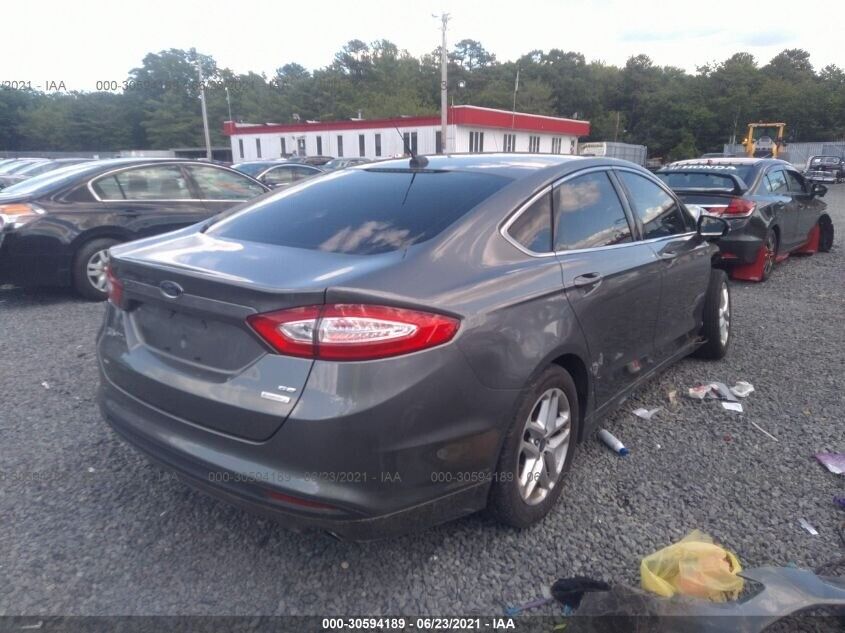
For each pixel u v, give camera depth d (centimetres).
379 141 4303
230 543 294
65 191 704
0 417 416
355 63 9575
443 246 268
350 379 224
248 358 240
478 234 281
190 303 251
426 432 238
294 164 1756
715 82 8569
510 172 330
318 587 267
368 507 232
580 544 292
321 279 236
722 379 490
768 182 855
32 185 727
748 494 333
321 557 285
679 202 465
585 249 336
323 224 301
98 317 661
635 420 418
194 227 344
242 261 263
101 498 328
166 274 258
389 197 316
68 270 702
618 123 8906
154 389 267
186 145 6247
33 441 385
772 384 479
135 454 372
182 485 340
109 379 297
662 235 423
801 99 7700
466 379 247
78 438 390
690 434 399
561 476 315
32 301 734
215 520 311
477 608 255
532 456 293
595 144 5062
